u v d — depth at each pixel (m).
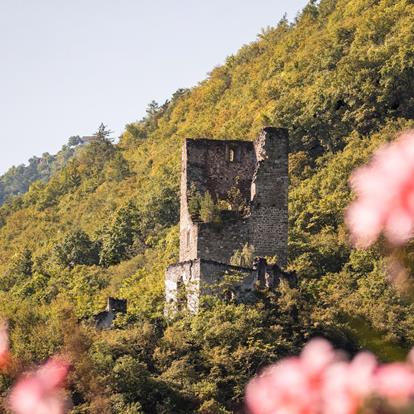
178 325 110.25
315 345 20.17
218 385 99.88
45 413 23.73
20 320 105.44
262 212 124.88
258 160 127.25
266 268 113.31
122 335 108.31
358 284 127.06
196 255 122.38
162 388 98.12
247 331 104.94
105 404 89.69
